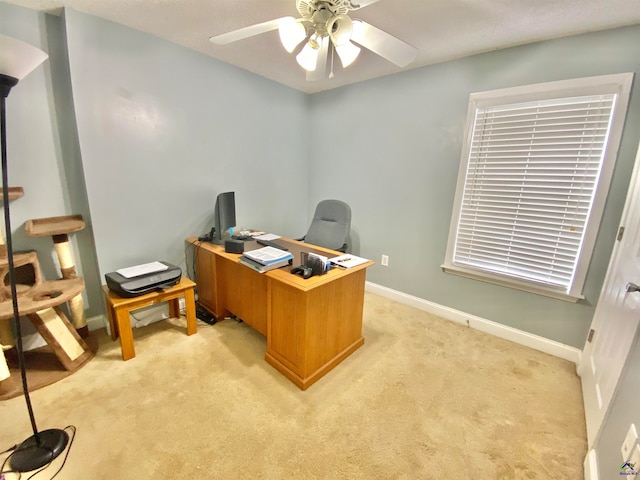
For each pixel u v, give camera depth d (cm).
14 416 146
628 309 134
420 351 211
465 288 250
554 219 200
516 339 225
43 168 195
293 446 135
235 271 224
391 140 276
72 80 182
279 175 326
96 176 201
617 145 174
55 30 186
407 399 165
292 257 191
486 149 222
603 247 185
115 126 204
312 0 127
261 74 284
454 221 246
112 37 193
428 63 240
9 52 94
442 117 241
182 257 258
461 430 146
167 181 238
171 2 166
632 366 109
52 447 127
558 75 189
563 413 158
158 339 216
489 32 185
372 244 308
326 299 172
